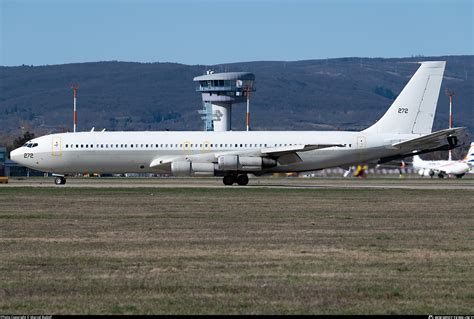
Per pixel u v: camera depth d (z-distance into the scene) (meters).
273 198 147.62
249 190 172.62
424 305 52.22
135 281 59.41
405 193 164.62
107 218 106.75
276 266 65.88
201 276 61.34
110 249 75.62
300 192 166.25
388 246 78.12
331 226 97.00
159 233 88.81
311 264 66.88
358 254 72.62
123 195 155.62
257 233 89.06
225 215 111.31
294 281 59.50
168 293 55.44
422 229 93.88
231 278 60.59
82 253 72.94
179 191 168.12
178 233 88.88
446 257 71.06
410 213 115.75
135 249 75.62
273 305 52.06
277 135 196.88
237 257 70.62
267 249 75.62
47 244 79.31
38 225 97.69
